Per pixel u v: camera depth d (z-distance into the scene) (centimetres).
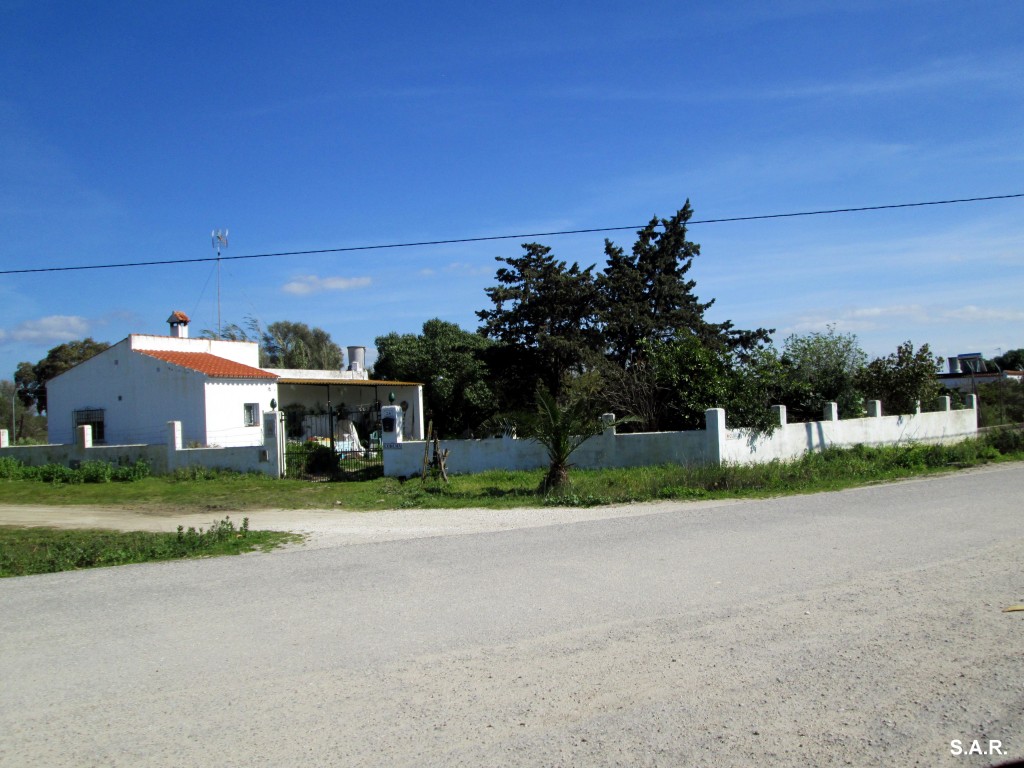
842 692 481
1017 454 2136
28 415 5966
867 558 828
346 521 1423
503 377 3534
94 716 485
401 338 4572
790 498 1409
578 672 527
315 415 3412
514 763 405
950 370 5122
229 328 5847
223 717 476
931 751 409
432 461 2166
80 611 745
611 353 3397
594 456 2058
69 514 1753
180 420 2908
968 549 856
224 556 1039
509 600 712
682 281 3581
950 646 552
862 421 2441
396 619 665
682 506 1394
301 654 585
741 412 2108
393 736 441
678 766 397
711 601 682
